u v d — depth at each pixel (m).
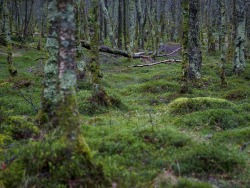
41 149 7.03
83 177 6.23
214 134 10.80
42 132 9.56
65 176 6.24
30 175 6.40
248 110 13.77
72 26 6.68
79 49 19.95
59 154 6.56
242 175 7.48
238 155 8.30
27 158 6.80
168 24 61.47
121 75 26.27
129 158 7.97
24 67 27.75
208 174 7.48
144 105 15.98
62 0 6.59
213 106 13.72
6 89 17.33
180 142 8.98
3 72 24.61
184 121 11.95
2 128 9.73
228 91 18.31
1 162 7.50
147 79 24.36
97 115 13.34
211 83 21.23
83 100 14.70
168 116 13.11
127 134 9.28
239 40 24.70
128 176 6.70
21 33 46.88
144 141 9.03
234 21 30.09
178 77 23.03
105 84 21.19
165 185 6.56
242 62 24.89
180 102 13.95
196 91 18.55
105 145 8.48
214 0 53.50
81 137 6.62
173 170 7.43
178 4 57.25
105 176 6.38
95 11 14.63
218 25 41.34
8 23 21.69
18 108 13.70
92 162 6.48
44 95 11.00
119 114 13.50
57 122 10.23
